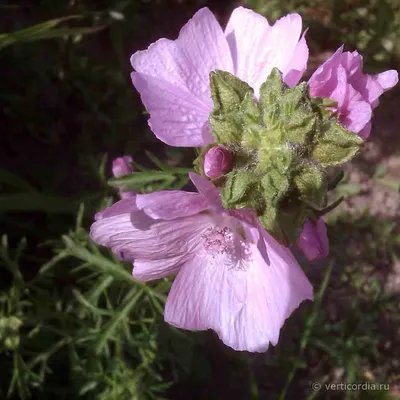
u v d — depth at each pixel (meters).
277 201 0.09
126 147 0.22
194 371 0.21
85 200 0.19
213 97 0.10
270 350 0.22
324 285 0.19
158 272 0.11
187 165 0.22
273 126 0.09
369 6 0.24
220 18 0.24
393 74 0.10
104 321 0.18
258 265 0.11
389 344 0.23
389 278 0.23
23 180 0.20
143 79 0.11
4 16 0.22
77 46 0.22
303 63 0.10
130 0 0.23
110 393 0.17
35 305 0.18
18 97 0.21
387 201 0.24
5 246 0.17
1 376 0.18
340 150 0.09
